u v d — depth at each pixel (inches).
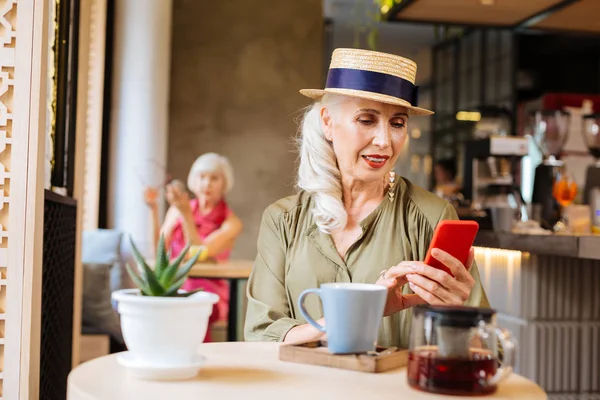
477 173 147.6
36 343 69.4
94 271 168.4
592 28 185.6
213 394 42.3
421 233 70.0
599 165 148.6
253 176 296.4
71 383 44.1
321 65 301.1
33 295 68.3
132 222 249.9
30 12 68.0
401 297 60.9
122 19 253.3
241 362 51.1
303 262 69.8
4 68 68.0
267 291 70.8
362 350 50.4
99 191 253.4
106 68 254.4
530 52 411.5
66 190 109.1
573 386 113.1
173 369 45.0
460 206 145.4
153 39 253.0
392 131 69.3
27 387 67.3
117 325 167.2
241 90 296.2
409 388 44.8
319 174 70.4
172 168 292.0
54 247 90.3
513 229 135.0
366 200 71.2
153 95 253.1
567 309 113.3
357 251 69.6
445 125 426.3
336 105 69.3
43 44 68.4
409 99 68.4
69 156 110.4
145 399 40.9
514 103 349.1
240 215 295.3
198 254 47.6
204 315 46.1
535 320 112.7
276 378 46.5
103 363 49.8
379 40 428.1
